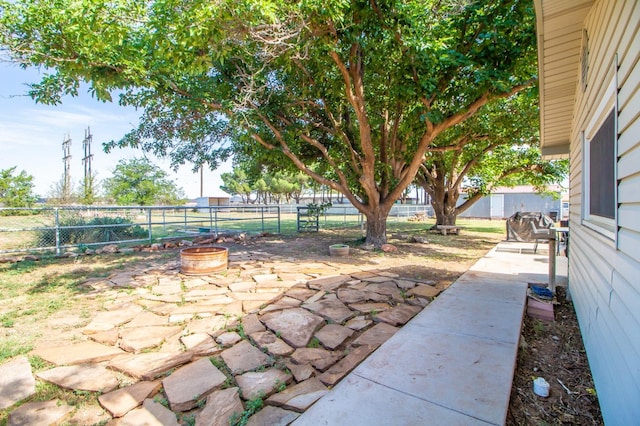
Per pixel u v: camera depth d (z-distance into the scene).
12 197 14.56
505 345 2.58
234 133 7.82
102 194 18.44
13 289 4.46
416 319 3.17
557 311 3.87
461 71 5.93
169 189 25.84
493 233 12.48
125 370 2.30
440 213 12.97
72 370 2.34
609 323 2.03
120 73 4.89
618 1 1.85
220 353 2.61
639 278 1.49
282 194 39.41
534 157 10.94
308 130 7.65
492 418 1.70
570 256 4.36
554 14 2.58
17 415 1.85
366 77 7.11
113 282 4.82
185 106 6.16
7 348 2.67
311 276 5.20
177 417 1.84
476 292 4.07
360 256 7.13
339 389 1.99
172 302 3.88
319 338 2.86
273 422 1.78
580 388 2.31
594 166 2.70
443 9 5.62
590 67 2.64
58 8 3.94
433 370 2.20
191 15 3.36
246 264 6.21
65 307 3.72
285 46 4.64
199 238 9.39
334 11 4.05
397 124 8.04
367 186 7.82
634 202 1.58
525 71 5.54
